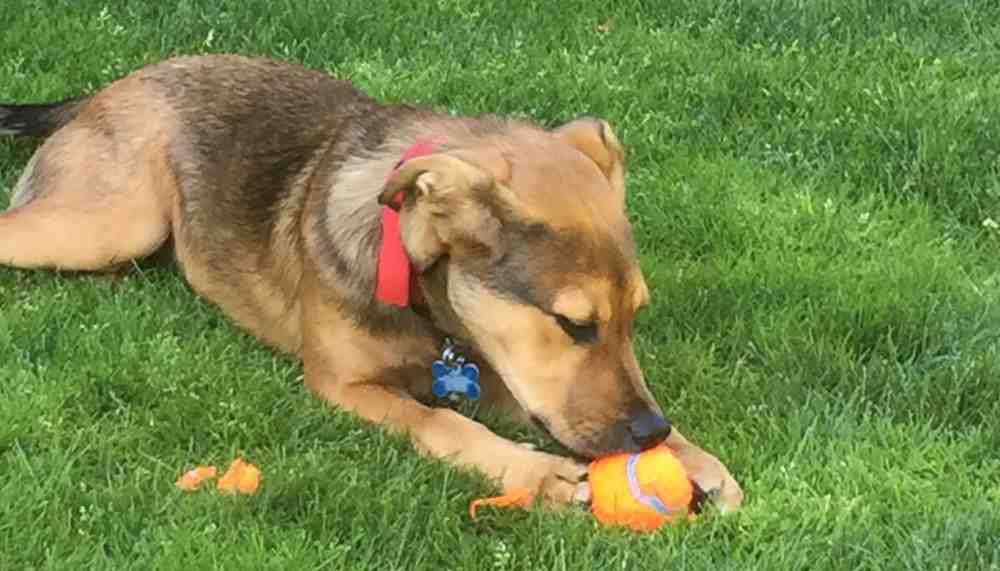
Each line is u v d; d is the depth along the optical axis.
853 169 2.21
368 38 2.48
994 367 1.83
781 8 2.59
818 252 2.06
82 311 1.89
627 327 1.64
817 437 1.73
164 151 1.94
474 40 2.49
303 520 1.61
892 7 2.61
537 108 2.31
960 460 1.72
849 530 1.62
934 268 2.01
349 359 1.77
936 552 1.59
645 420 1.62
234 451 1.70
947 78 2.44
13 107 2.09
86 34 2.41
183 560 1.55
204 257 1.91
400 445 1.71
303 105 1.93
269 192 1.88
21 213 1.92
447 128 1.77
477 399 1.79
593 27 2.56
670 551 1.59
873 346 1.90
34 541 1.56
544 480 1.66
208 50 2.42
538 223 1.62
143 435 1.71
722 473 1.66
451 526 1.62
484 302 1.64
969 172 2.19
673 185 2.15
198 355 1.82
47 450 1.69
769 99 2.35
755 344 1.89
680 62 2.45
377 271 1.74
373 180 1.77
